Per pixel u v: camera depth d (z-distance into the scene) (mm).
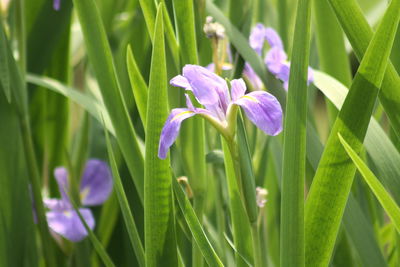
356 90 1049
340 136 1013
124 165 1396
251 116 1034
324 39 1322
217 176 1235
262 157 1395
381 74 1043
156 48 1057
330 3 1102
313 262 1067
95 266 1452
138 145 1184
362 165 1008
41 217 1356
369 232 1156
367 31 1095
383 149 1126
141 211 1374
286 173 1046
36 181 1344
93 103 1344
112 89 1178
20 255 1318
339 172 1054
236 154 1068
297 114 1044
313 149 1183
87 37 1175
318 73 1203
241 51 1261
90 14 1173
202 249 1076
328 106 1326
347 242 1259
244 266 1131
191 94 1164
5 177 1303
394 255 1307
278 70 1259
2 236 1300
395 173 1118
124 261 1448
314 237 1064
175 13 1149
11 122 1306
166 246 1097
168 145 1033
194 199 1174
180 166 1335
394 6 1027
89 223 1410
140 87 1144
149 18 1169
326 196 1059
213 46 1207
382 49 1038
